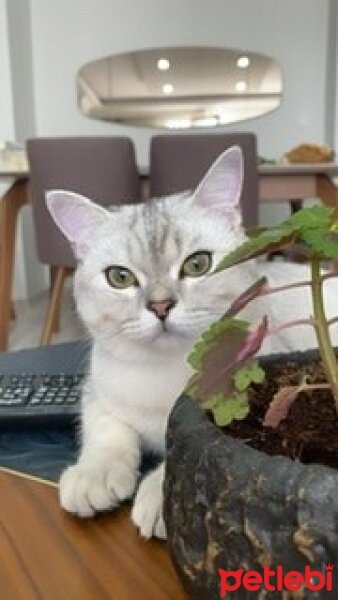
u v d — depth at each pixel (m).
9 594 0.16
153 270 0.28
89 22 1.53
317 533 0.11
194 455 0.13
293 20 1.58
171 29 1.56
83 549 0.18
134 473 0.23
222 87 1.59
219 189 0.29
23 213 1.43
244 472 0.12
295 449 0.14
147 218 0.29
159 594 0.16
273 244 0.12
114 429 0.26
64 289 1.09
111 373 0.27
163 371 0.26
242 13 1.57
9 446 0.27
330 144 1.59
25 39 1.49
